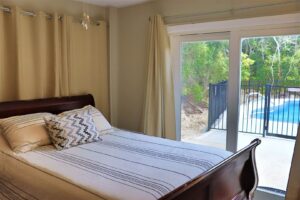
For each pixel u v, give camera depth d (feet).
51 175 6.45
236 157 6.65
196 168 6.70
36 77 10.84
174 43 11.71
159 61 11.55
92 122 9.64
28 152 8.16
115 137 9.91
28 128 8.74
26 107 10.08
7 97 10.25
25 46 10.42
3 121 8.95
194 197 5.53
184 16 11.03
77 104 11.72
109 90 13.57
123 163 7.11
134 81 13.11
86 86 12.68
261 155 10.01
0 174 7.93
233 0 9.71
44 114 9.76
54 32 11.02
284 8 8.71
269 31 9.23
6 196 7.63
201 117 11.37
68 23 11.55
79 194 5.63
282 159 9.57
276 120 9.56
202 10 10.51
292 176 8.02
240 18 9.57
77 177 6.19
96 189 5.59
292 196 8.02
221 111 10.75
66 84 11.60
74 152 8.13
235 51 10.02
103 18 13.28
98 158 7.54
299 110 9.05
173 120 11.64
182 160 7.27
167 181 5.94
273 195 9.55
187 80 11.63
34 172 6.81
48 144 8.93
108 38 13.34
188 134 11.84
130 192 5.43
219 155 7.68
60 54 11.43
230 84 10.28
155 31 11.48
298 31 8.70
